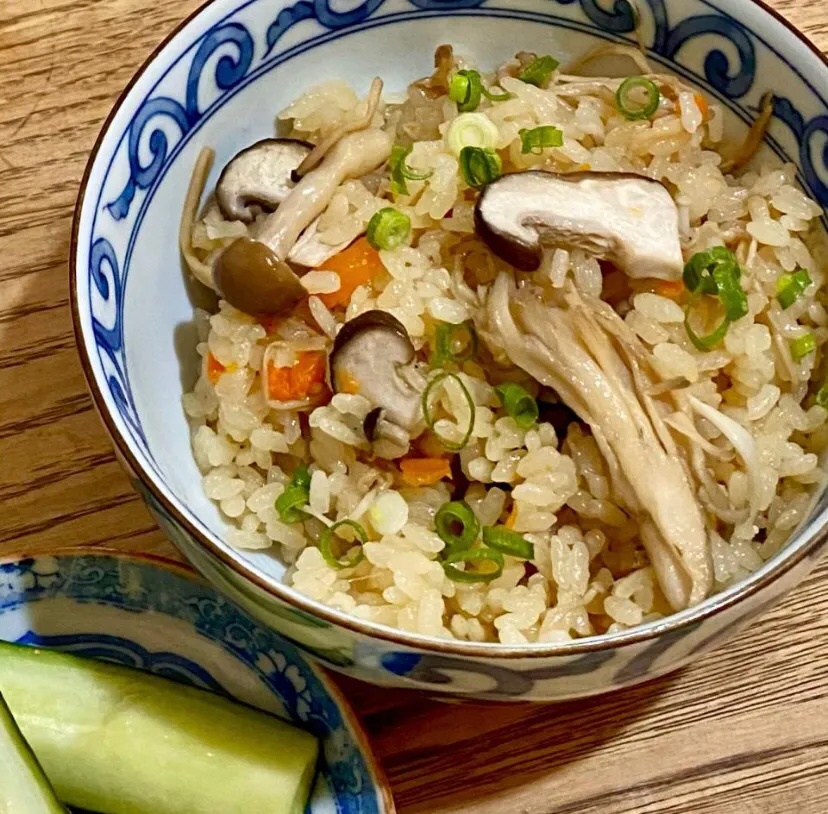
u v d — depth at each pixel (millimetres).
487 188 228
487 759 228
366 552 216
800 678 234
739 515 220
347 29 252
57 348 260
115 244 220
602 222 228
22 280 265
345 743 223
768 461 222
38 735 221
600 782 226
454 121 240
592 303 227
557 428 231
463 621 217
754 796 224
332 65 256
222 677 234
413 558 215
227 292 231
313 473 226
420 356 232
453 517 218
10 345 260
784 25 232
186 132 237
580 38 256
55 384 257
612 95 253
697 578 211
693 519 214
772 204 237
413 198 241
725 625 190
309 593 213
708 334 231
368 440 224
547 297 227
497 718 231
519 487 218
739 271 228
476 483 229
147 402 223
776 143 242
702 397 227
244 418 230
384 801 214
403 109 257
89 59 286
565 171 242
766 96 240
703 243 236
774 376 233
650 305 227
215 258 237
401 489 228
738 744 228
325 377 231
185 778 219
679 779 226
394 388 223
